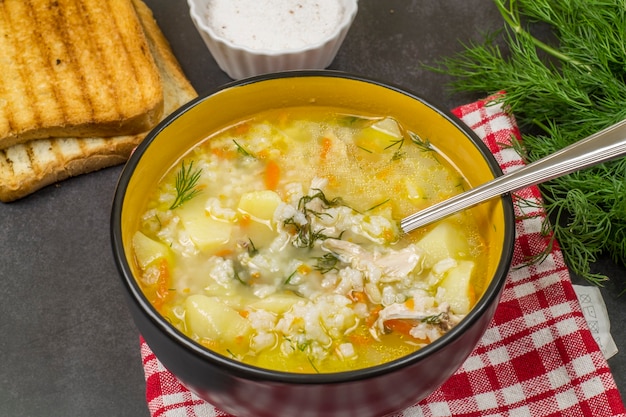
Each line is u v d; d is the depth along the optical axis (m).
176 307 0.51
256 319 0.50
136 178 0.52
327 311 0.50
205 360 0.46
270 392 0.46
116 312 0.60
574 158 0.51
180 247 0.53
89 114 0.64
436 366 0.47
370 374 0.45
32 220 0.64
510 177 0.51
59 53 0.67
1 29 0.68
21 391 0.58
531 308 0.58
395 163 0.56
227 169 0.56
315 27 0.69
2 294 0.61
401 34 0.72
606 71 0.65
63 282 0.61
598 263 0.62
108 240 0.63
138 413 0.57
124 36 0.68
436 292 0.51
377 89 0.55
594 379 0.55
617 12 0.67
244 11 0.69
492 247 0.51
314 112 0.57
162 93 0.65
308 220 0.54
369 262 0.52
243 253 0.53
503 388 0.55
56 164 0.64
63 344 0.59
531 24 0.72
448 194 0.55
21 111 0.64
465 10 0.73
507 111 0.65
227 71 0.70
